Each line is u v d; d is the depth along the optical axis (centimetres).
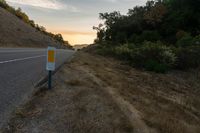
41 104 540
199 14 6981
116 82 1013
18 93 604
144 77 1525
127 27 7381
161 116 586
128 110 583
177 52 2484
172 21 6912
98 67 1573
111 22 8156
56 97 611
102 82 929
